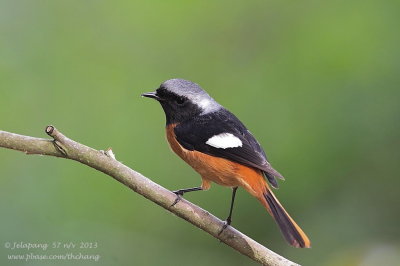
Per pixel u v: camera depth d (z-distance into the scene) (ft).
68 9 50.57
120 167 24.68
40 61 47.73
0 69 46.57
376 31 47.19
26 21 49.44
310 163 43.70
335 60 46.44
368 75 45.19
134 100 46.80
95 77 47.60
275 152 44.39
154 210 42.14
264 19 50.70
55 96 46.21
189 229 42.27
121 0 51.16
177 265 41.11
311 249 41.91
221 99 47.60
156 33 50.39
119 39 49.93
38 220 40.19
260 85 47.57
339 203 43.14
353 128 44.16
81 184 41.96
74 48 48.93
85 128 44.96
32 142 24.14
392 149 43.45
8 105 44.96
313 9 50.26
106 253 39.96
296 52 48.14
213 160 28.43
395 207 42.75
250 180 27.71
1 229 39.04
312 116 45.11
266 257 25.27
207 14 51.01
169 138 30.58
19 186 41.19
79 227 40.50
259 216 42.22
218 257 41.73
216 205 43.01
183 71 49.21
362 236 42.04
